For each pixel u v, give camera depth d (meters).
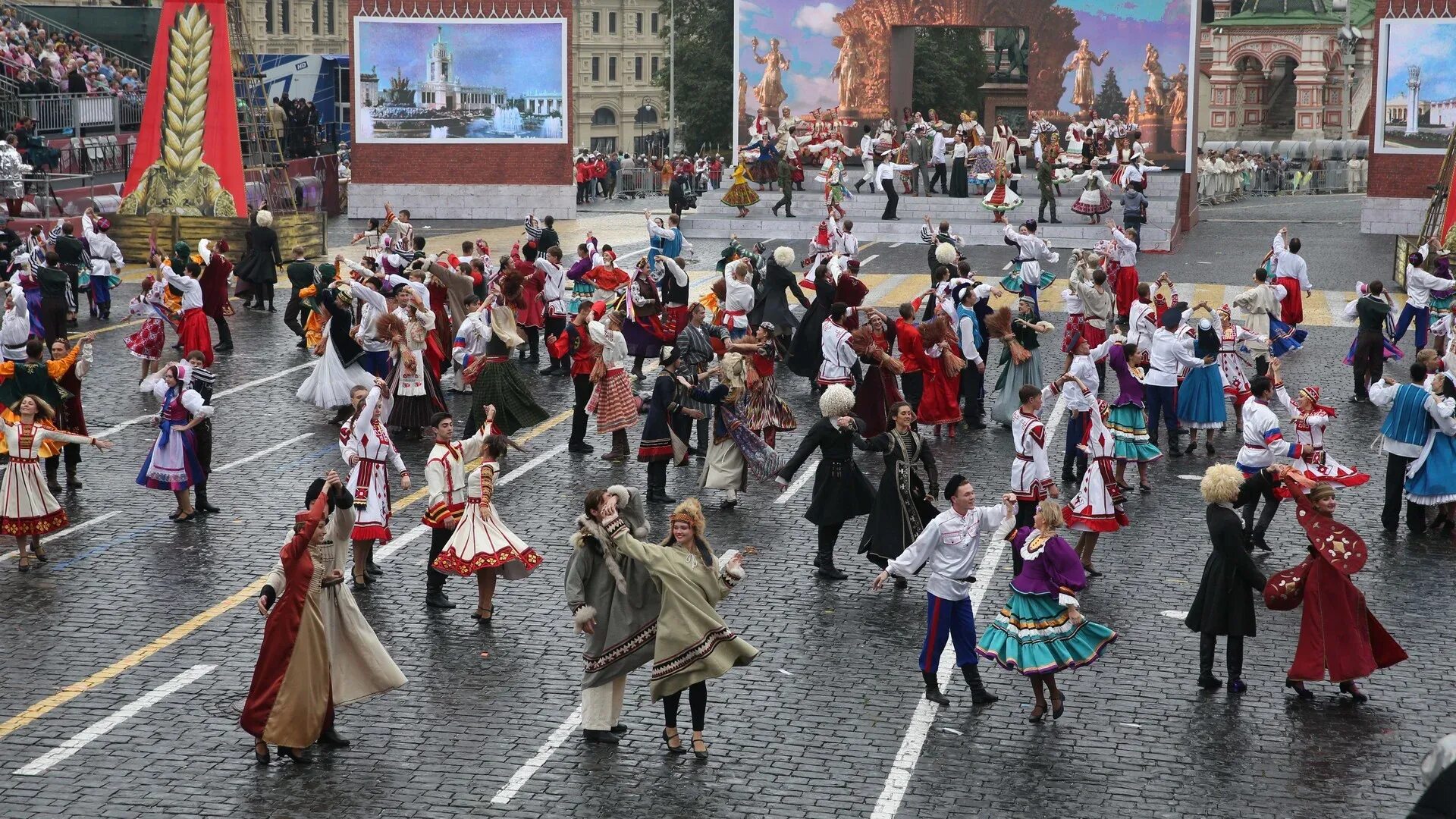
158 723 11.72
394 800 10.48
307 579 11.02
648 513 17.17
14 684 12.39
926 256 39.38
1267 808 10.43
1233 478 12.35
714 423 17.23
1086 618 12.59
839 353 21.05
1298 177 67.94
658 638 11.04
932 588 12.10
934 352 20.45
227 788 10.66
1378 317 22.89
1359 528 16.97
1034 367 21.30
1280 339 25.39
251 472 18.81
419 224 47.19
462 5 47.53
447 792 10.61
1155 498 18.05
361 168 48.53
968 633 12.12
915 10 49.69
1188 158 47.94
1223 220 51.34
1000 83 70.88
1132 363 17.83
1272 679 12.74
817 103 50.94
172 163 36.69
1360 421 21.81
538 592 14.73
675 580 11.06
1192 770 11.02
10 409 16.94
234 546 15.99
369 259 25.28
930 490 14.94
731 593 14.65
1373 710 12.10
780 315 23.33
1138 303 20.56
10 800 10.41
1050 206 43.97
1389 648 12.28
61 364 17.75
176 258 24.73
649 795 10.58
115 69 50.16
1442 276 26.05
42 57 45.88
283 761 11.09
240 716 11.55
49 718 11.76
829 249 31.36
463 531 13.75
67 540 16.20
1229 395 21.48
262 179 42.09
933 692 12.19
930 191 46.41
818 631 13.73
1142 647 13.38
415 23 47.59
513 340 19.61
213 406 22.34
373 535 14.55
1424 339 25.89
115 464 19.25
